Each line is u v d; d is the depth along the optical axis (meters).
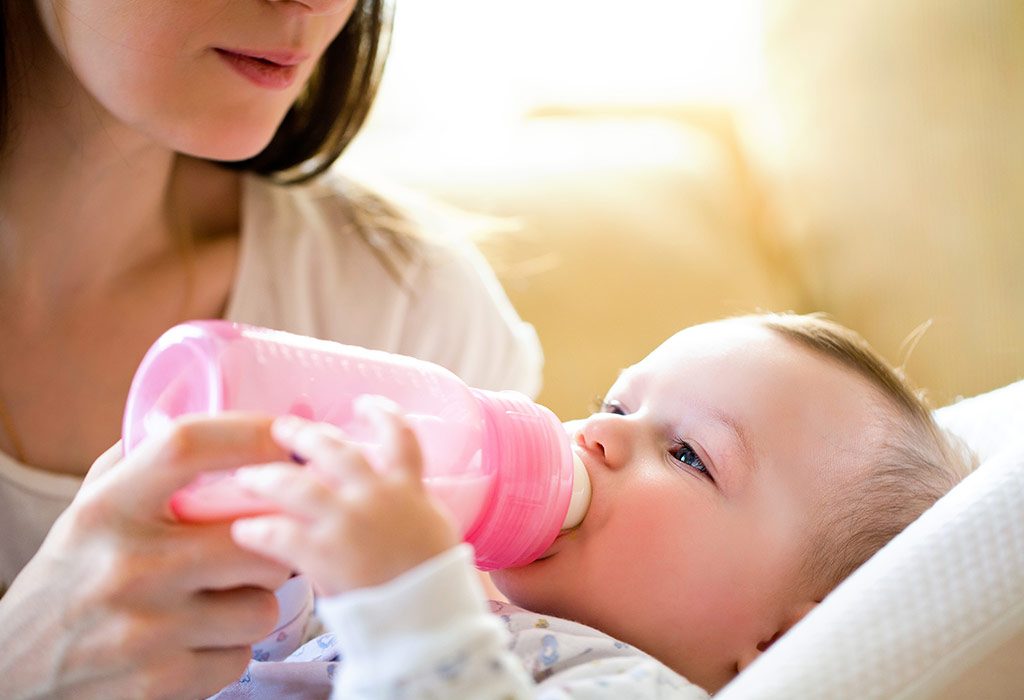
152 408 0.68
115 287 1.08
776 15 1.96
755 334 0.99
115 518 0.63
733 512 0.89
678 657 0.89
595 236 1.78
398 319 1.22
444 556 0.58
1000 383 1.44
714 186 1.96
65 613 0.66
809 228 1.83
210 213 1.18
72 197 1.01
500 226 1.60
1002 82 1.50
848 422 0.93
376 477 0.59
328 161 1.21
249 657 0.70
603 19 2.28
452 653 0.57
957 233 1.54
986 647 0.67
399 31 2.37
